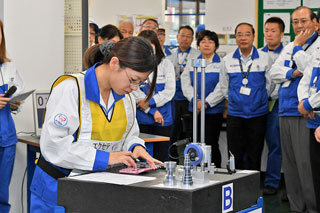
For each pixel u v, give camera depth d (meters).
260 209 1.87
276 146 4.97
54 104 1.93
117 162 1.91
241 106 4.81
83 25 4.10
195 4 9.24
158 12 7.22
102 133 2.00
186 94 5.47
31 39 3.82
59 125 1.89
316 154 3.32
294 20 3.96
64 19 4.11
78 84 1.93
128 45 1.82
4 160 3.26
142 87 3.96
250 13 5.95
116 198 1.62
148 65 1.81
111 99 2.04
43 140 1.92
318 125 3.28
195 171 1.63
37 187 2.05
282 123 4.09
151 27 5.09
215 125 5.36
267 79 4.85
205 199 1.54
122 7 7.24
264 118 4.84
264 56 4.83
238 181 1.73
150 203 1.55
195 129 1.89
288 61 4.01
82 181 1.68
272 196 4.85
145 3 7.21
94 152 1.92
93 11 7.27
